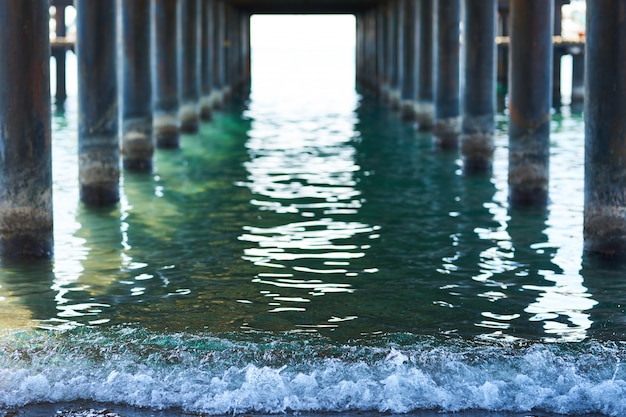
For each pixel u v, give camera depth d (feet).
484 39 52.80
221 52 98.58
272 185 48.62
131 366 22.95
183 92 74.54
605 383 21.91
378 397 21.58
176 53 63.72
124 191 46.19
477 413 21.08
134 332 25.30
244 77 135.23
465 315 27.02
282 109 98.99
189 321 26.40
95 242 35.35
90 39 42.06
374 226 38.50
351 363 22.97
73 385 22.07
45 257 32.86
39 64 32.01
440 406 21.34
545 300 28.37
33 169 32.32
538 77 42.52
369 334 25.32
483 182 49.47
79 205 42.22
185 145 66.44
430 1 74.90
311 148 64.85
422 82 75.36
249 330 25.63
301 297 28.73
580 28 132.26
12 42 31.65
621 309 27.48
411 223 39.06
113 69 42.57
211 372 22.72
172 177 50.98
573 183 47.93
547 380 22.26
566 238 36.01
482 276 30.96
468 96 53.31
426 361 23.11
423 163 57.00
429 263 32.60
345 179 50.72
